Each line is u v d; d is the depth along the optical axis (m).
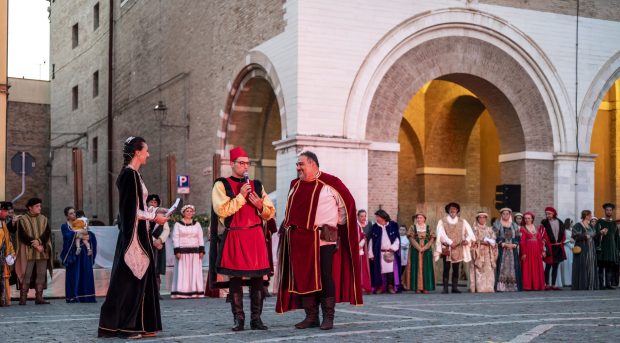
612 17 21.78
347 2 18.38
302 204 8.10
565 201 20.94
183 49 24.95
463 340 7.09
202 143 23.38
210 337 7.39
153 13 27.48
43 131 39.53
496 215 25.50
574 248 17.69
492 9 20.16
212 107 22.67
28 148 39.06
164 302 13.73
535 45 20.73
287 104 18.33
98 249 16.02
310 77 17.97
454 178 25.61
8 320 9.71
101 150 32.56
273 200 19.55
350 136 18.30
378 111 18.83
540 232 17.56
